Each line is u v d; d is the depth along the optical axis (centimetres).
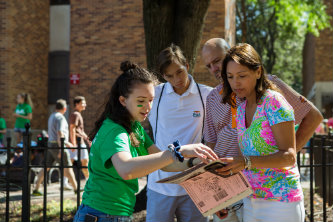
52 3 1590
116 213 212
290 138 225
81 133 739
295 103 271
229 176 232
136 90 210
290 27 1945
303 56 3419
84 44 1316
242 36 1856
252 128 237
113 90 220
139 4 1293
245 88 236
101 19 1310
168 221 312
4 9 1391
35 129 1507
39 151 787
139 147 230
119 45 1299
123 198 215
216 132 305
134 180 222
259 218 241
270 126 230
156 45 535
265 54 3003
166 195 310
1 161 744
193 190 233
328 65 2264
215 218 305
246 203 252
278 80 276
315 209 595
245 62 230
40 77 1541
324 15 1662
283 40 3070
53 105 1579
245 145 244
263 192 238
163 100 323
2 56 1388
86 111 1306
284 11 1744
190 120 319
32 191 738
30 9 1485
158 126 327
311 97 2606
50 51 1589
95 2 1311
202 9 524
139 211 531
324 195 459
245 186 231
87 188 222
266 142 232
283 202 234
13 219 535
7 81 1388
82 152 736
